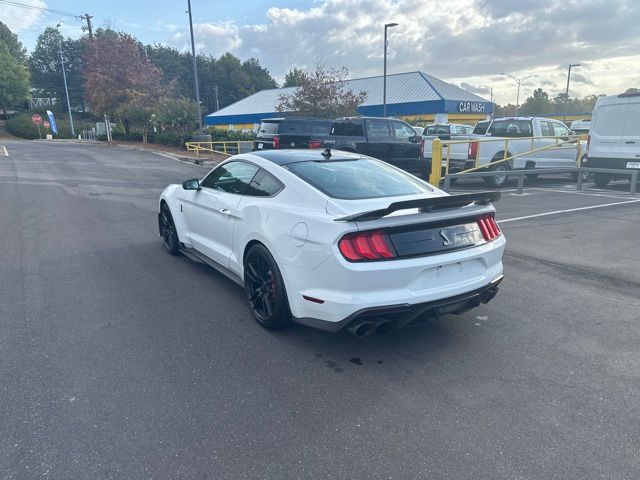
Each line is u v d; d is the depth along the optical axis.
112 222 8.58
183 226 5.93
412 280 3.49
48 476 2.47
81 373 3.46
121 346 3.88
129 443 2.73
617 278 5.57
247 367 3.58
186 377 3.43
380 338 4.08
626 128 12.30
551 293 5.13
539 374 3.50
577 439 2.78
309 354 3.79
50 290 5.11
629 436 2.80
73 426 2.87
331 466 2.56
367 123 14.51
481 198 3.84
